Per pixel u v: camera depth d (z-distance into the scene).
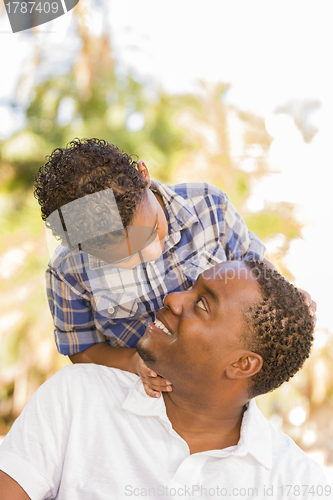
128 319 1.24
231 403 0.86
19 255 3.25
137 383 0.94
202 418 0.87
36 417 0.91
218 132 3.46
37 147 3.49
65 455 0.89
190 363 0.81
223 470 0.85
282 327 0.79
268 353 0.80
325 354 3.06
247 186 3.32
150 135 3.64
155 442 0.88
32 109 3.61
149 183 1.11
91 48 3.43
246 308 0.79
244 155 3.39
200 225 1.27
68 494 0.87
